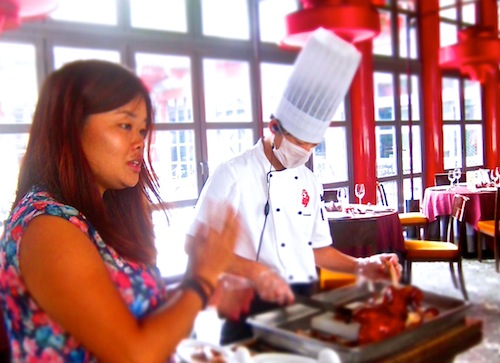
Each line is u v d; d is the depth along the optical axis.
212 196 1.65
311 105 1.08
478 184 5.58
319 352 0.83
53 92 0.96
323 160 1.71
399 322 0.87
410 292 0.94
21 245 0.90
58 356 0.91
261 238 1.60
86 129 0.97
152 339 0.84
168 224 1.16
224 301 0.95
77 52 1.04
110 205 1.14
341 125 1.36
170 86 1.06
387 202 3.93
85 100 0.95
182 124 1.08
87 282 0.85
